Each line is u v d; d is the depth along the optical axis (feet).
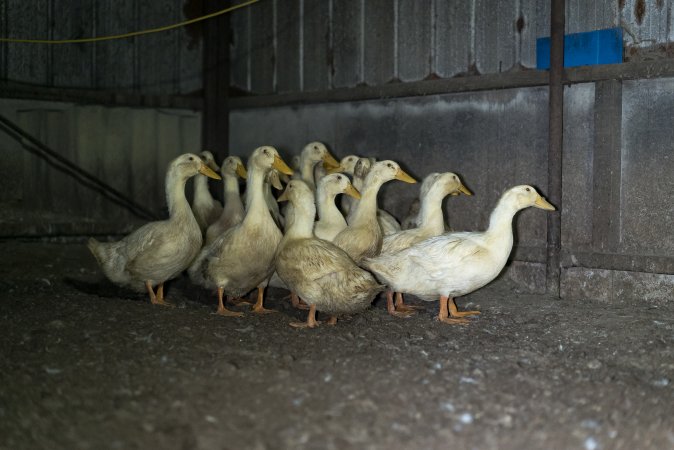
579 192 9.16
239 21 12.88
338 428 4.55
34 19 11.49
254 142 12.87
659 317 7.93
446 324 7.61
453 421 4.70
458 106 10.29
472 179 10.22
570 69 9.01
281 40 12.35
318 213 9.71
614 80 8.73
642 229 8.71
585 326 7.57
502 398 5.14
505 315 8.11
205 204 10.81
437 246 7.43
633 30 8.67
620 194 8.85
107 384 5.36
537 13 9.43
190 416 4.73
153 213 12.83
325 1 11.72
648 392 5.39
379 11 11.04
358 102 11.43
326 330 7.27
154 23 12.59
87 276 9.95
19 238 11.40
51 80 11.69
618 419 4.82
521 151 9.69
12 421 4.64
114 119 12.32
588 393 5.31
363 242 8.25
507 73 9.64
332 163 10.32
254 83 12.81
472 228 10.24
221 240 8.18
